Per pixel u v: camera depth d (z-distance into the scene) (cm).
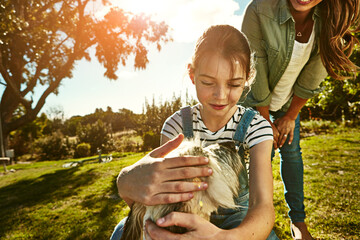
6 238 378
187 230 82
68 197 589
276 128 198
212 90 106
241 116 132
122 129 3794
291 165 206
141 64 1823
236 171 102
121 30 1761
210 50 101
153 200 82
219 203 86
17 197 650
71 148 2291
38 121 3039
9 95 1847
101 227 373
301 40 163
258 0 169
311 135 1141
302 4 146
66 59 1989
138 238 97
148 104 2448
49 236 367
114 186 645
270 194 106
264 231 89
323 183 402
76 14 1805
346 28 150
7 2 1184
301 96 187
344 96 711
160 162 87
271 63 170
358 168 479
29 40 1499
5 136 1839
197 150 95
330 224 259
